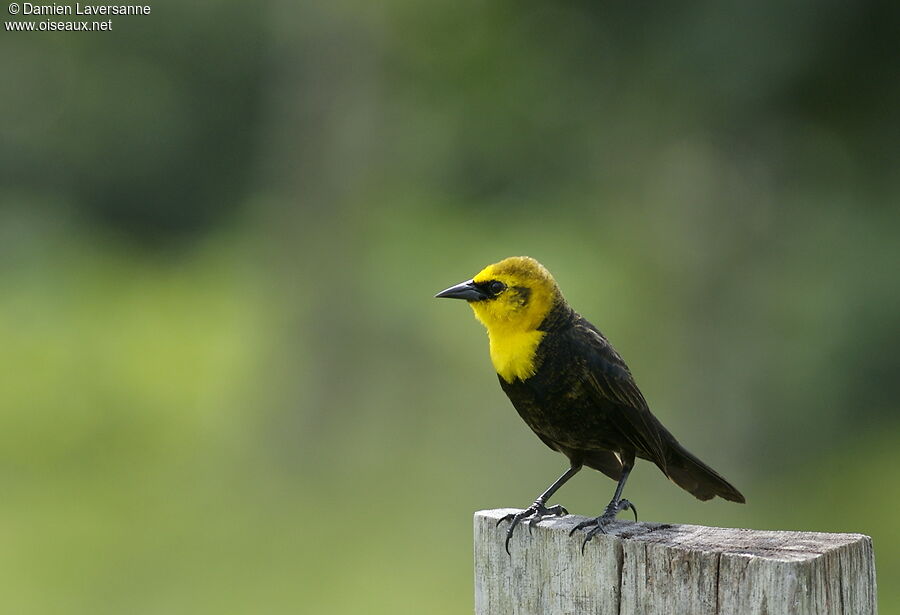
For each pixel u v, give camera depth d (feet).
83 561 44.55
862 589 13.62
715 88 45.98
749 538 14.01
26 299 92.07
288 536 47.88
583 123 58.65
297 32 72.28
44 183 111.24
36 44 107.04
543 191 72.49
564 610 14.78
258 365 71.10
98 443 63.87
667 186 62.64
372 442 62.95
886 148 48.11
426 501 51.88
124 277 102.63
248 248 97.45
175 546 46.70
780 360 55.42
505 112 65.51
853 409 55.01
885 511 50.57
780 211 53.62
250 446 64.49
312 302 69.77
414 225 74.43
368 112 70.79
